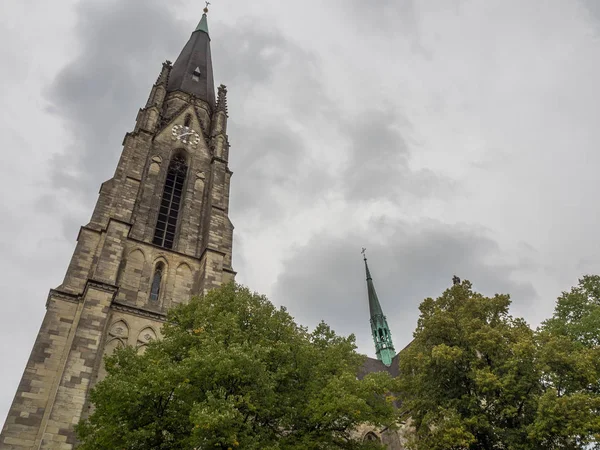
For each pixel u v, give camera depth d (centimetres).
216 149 6094
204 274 4481
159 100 6281
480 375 2703
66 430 2867
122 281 4147
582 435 2375
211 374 2231
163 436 2183
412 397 3141
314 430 2419
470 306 3216
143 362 2523
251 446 2067
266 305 2955
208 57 8319
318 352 2806
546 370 2641
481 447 2736
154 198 5100
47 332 3478
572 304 3675
